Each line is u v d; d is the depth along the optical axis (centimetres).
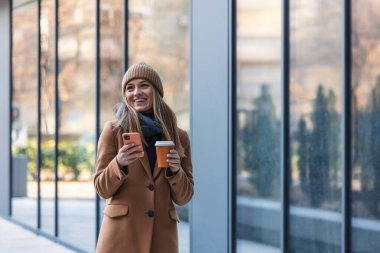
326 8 589
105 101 925
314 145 606
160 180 373
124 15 884
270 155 653
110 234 367
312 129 607
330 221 591
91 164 945
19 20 1239
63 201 1030
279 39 641
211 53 711
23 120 1216
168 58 794
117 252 364
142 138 370
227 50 689
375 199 545
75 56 1006
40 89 1134
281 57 634
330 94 586
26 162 1196
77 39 1002
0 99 1318
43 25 1127
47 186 1098
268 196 655
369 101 547
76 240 988
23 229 1184
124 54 880
